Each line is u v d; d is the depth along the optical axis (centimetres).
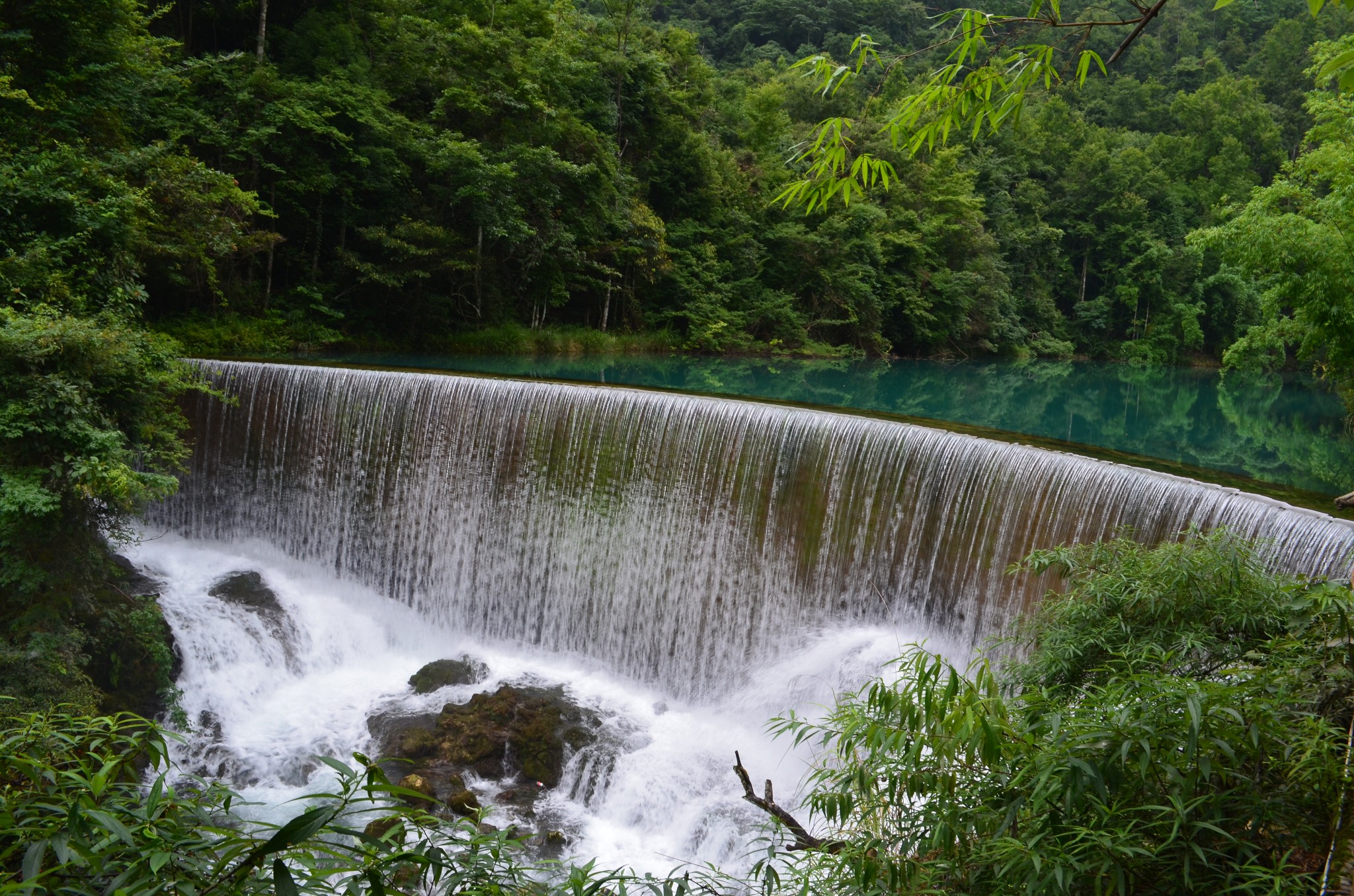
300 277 2698
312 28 2759
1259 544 688
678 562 1310
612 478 1361
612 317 3622
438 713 1200
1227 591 459
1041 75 350
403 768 1065
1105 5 8625
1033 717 325
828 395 2702
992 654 1030
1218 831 276
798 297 4450
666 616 1316
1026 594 1011
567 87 3378
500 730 1125
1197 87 8462
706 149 4072
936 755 330
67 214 1407
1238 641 434
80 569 1064
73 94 1688
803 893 361
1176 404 3155
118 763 244
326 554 1531
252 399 1542
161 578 1392
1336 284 1797
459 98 2888
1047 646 522
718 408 1282
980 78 358
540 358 2962
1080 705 327
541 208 2998
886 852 345
